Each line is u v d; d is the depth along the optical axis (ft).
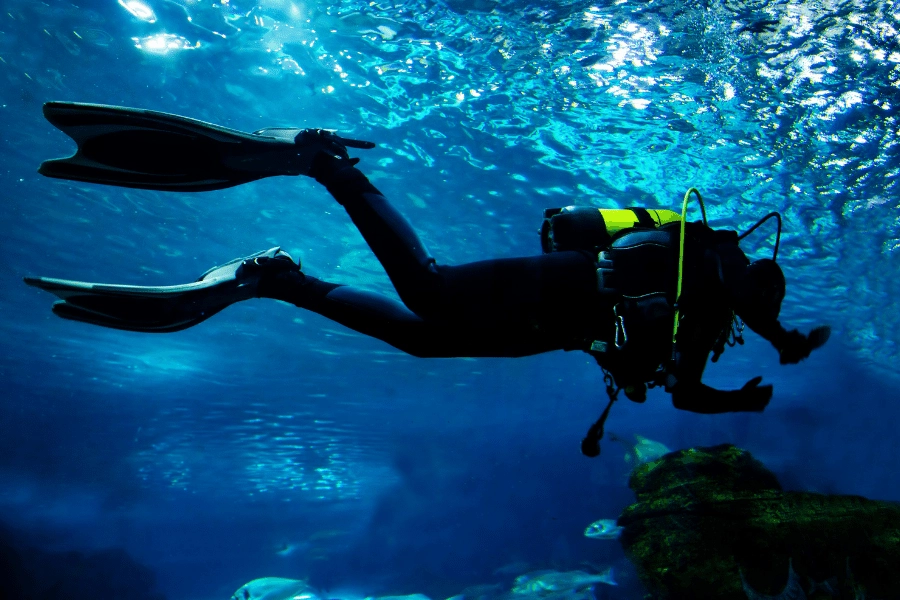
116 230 41.96
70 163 8.08
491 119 31.50
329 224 40.65
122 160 8.09
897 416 115.75
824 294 53.31
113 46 27.02
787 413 120.06
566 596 47.60
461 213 39.88
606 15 25.49
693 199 38.09
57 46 26.96
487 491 175.22
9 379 75.51
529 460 167.32
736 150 33.42
